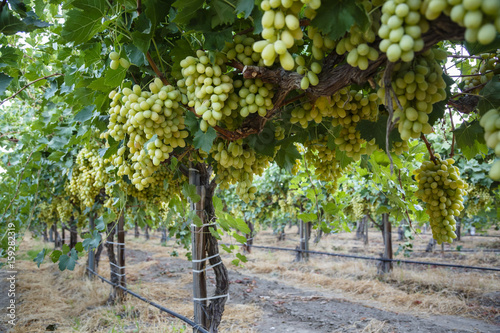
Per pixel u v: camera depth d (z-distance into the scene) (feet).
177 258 38.83
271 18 3.43
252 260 35.99
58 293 22.88
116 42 5.44
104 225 8.48
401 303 20.53
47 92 11.00
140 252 46.24
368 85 5.52
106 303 19.54
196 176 9.15
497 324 17.07
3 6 5.67
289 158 8.34
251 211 38.22
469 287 22.31
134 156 5.65
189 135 6.63
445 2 2.73
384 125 5.57
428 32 3.16
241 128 5.56
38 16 7.80
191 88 4.92
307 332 16.21
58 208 23.20
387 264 26.27
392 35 3.08
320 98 4.93
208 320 9.17
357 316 18.29
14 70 9.37
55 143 12.06
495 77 5.02
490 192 23.73
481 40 2.49
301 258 34.19
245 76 4.52
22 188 14.60
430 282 23.67
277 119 6.99
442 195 5.83
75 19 4.80
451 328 16.51
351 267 29.09
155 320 16.84
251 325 17.13
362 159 9.05
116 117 5.48
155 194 13.17
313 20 3.71
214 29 4.84
